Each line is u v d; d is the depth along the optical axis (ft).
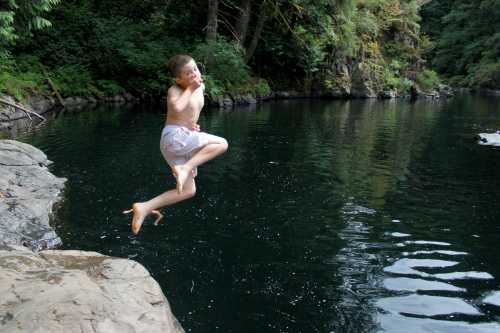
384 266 18.47
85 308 11.15
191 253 19.42
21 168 27.89
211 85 67.97
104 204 24.93
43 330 10.25
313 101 83.25
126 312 11.59
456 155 38.96
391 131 50.85
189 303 15.64
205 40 74.69
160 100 73.20
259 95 78.74
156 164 33.14
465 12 147.43
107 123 50.26
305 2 78.95
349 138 45.88
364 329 14.23
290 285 16.92
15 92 53.52
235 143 41.75
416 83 104.42
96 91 68.08
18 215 21.30
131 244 20.18
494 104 86.33
